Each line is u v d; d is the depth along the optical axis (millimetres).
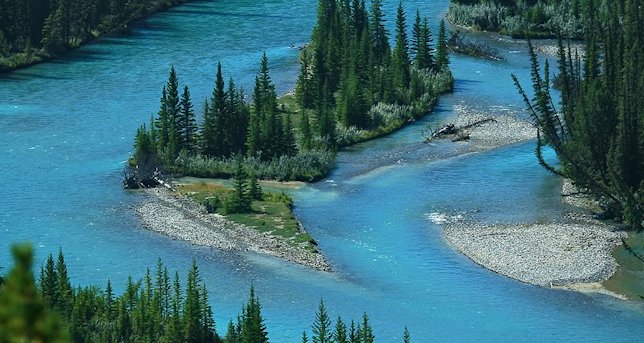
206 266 88000
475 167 119438
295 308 79812
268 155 119688
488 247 94438
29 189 107500
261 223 98938
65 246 92062
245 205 102500
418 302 81875
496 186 112562
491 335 75875
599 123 106000
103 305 71312
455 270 88938
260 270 87562
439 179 115000
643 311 80562
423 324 77562
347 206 105812
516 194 109875
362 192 110438
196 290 70125
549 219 102375
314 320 77562
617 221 101500
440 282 86188
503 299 82750
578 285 85812
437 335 75625
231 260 89562
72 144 123562
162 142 119625
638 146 104250
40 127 130000
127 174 113438
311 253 91875
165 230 96875
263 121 122062
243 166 116375
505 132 133875
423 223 100938
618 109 106688
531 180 114500
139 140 116125
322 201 107438
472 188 111750
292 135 121250
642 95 107250
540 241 95875
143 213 101625
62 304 69250
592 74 124125
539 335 76062
